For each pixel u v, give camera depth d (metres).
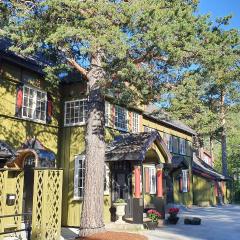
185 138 32.78
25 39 12.00
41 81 17.52
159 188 18.69
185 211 26.16
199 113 21.53
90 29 10.79
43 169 11.09
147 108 25.03
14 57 15.73
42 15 12.45
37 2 12.55
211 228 16.27
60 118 18.83
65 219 17.61
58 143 18.53
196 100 13.30
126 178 18.56
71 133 18.38
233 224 17.83
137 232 14.84
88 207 12.90
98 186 13.11
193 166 34.28
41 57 18.31
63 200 17.92
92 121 13.58
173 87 12.54
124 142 18.17
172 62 11.90
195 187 34.19
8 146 13.99
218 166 49.94
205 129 37.62
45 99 17.75
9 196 13.48
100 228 12.85
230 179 39.91
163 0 11.20
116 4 10.90
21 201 13.72
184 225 17.36
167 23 10.70
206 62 11.96
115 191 18.38
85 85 18.38
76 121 18.42
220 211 26.27
